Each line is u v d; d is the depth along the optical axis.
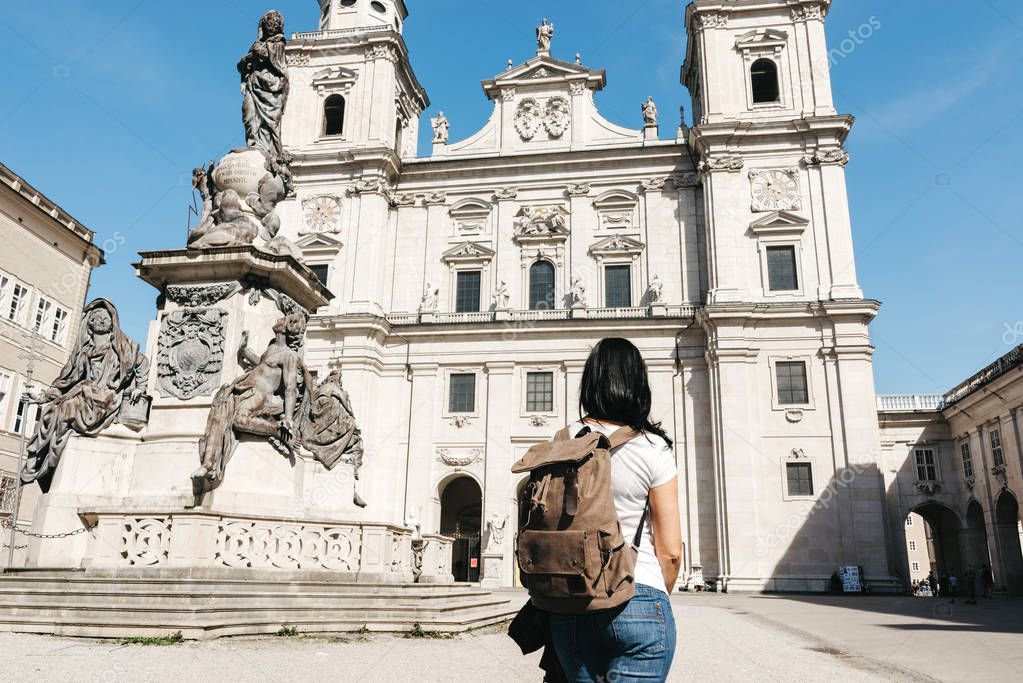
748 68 40.25
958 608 22.22
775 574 33.06
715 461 34.84
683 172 40.59
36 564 11.09
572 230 40.69
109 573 10.16
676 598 27.86
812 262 37.06
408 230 42.34
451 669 7.62
